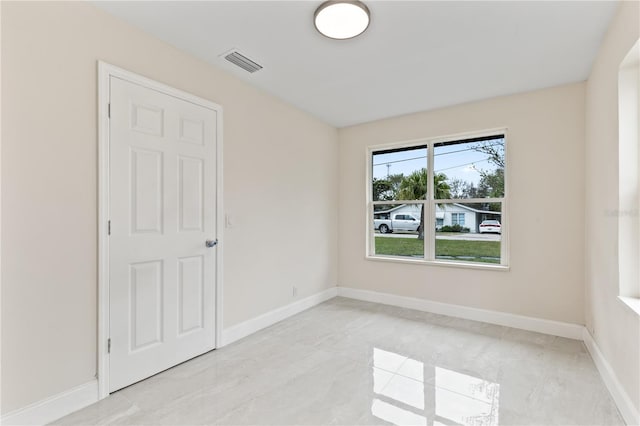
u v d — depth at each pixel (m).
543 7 1.81
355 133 4.19
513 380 2.08
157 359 2.14
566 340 2.74
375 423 1.65
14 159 1.54
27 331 1.57
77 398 1.74
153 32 2.10
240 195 2.83
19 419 1.54
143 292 2.07
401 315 3.44
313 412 1.74
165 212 2.21
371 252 4.13
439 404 1.81
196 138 2.42
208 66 2.53
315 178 3.89
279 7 1.85
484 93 3.09
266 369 2.23
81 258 1.77
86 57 1.80
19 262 1.55
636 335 1.56
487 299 3.22
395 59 2.44
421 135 3.65
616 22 1.83
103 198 1.86
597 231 2.31
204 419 1.68
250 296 2.92
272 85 2.94
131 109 2.01
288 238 3.43
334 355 2.46
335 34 2.07
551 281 2.90
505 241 3.19
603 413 1.73
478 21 1.95
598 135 2.28
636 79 1.76
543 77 2.71
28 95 1.58
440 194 3.60
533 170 2.99
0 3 1.50
